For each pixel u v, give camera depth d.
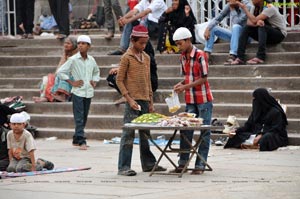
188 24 38.66
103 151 31.39
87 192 22.14
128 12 41.06
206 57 25.23
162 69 37.75
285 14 39.19
